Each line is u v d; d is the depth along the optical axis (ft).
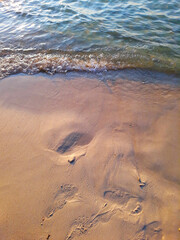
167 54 13.43
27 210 6.14
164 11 18.26
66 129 8.58
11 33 16.49
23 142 8.07
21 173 7.06
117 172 7.04
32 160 7.43
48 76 11.95
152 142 8.09
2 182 6.84
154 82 11.35
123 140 8.16
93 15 18.70
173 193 6.51
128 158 7.50
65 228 5.75
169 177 6.93
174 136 8.29
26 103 9.95
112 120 9.05
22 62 13.12
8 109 9.62
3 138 8.23
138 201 6.29
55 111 9.51
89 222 5.84
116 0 21.38
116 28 16.43
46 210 6.11
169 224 5.82
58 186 6.65
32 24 17.75
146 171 7.11
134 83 11.35
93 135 8.38
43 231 5.73
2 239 5.64
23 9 20.74
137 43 14.64
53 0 22.59
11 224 5.89
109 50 14.15
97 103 9.97
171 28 15.88
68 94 10.54
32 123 8.87
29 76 11.93
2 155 7.62
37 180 6.84
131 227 5.74
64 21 17.83
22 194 6.51
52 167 7.19
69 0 22.27
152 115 9.28
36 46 14.85
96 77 11.87
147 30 15.93
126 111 9.51
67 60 13.33
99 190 6.55
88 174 6.97
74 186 6.64
